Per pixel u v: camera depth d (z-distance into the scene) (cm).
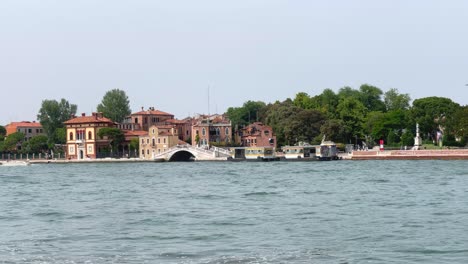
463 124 18238
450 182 8956
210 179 11144
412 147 19588
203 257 3716
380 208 5906
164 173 13812
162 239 4366
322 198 6981
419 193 7356
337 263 3506
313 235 4409
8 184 10912
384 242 4094
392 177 10375
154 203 6831
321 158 19725
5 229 5022
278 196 7350
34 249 4069
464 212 5503
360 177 10569
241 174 12606
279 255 3734
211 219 5334
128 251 3950
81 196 8012
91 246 4147
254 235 4450
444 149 18488
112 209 6322
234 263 3541
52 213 6069
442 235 4312
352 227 4738
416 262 3503
